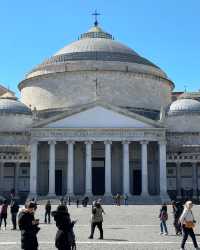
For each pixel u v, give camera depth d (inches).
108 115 3415.4
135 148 3639.3
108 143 3376.0
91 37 4655.5
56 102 4072.3
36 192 3334.2
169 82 4424.2
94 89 4015.8
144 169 3361.2
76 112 3405.5
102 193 3563.0
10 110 3966.5
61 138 3363.7
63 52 4345.5
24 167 3683.6
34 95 4232.3
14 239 1283.2
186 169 3747.5
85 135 3373.5
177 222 1424.7
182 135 3833.7
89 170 3336.6
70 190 3321.9
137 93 4109.3
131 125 3405.5
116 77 4065.0
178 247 1095.6
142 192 3336.6
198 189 3683.6
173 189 3700.8
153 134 3403.1
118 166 3609.7
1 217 1647.4
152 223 1942.7
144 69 4210.1
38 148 3592.5
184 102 4094.5
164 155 3383.4
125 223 1946.4
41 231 1529.3
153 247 1095.6
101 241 1227.2
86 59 4141.2
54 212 754.2
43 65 4296.3
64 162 3599.9
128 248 1074.7
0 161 3567.9
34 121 3604.8
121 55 4229.8
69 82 4060.0
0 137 3791.8
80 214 2269.9
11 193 3314.5
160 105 4259.4
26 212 753.0
